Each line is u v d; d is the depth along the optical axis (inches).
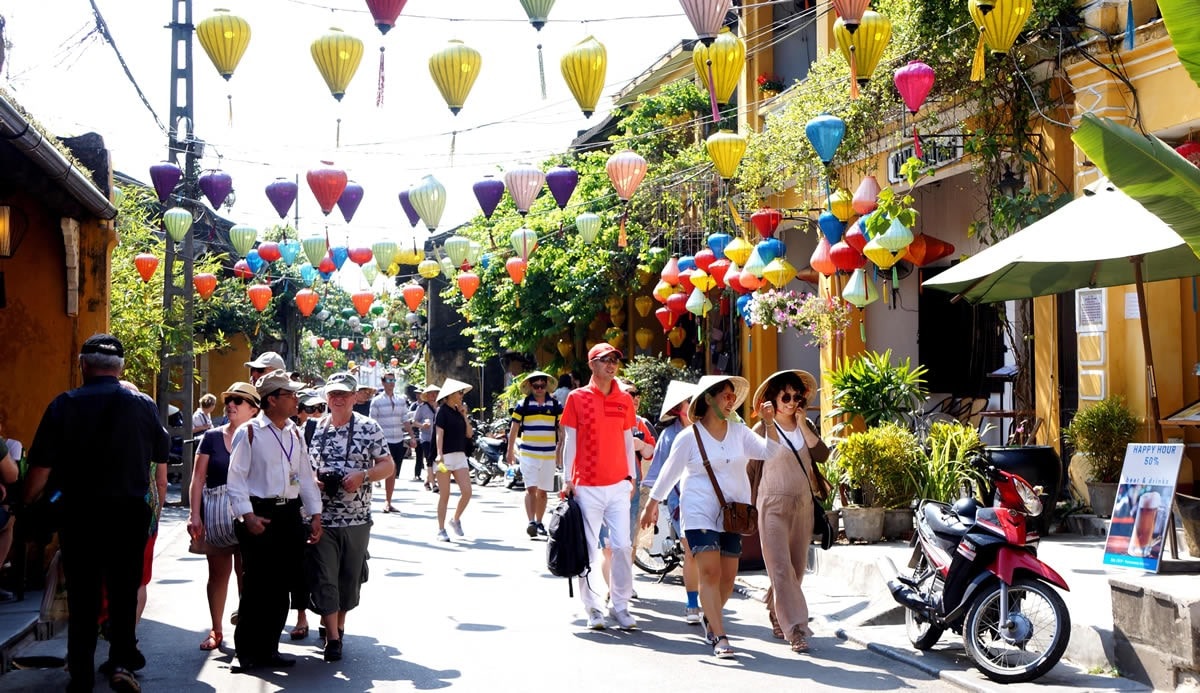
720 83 358.3
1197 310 454.3
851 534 480.4
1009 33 328.8
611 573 369.1
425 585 448.1
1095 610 310.8
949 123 567.2
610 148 1051.3
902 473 483.8
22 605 382.6
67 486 275.7
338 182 518.9
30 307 460.1
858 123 581.0
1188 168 256.5
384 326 1854.1
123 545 278.1
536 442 586.6
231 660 321.4
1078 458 477.1
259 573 310.8
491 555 531.2
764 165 687.7
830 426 713.0
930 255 527.2
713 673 301.9
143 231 837.2
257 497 310.2
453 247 698.8
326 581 314.0
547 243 1019.9
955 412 689.6
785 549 333.7
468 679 296.0
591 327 1130.0
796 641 329.4
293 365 1627.7
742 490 329.7
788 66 824.9
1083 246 340.8
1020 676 277.9
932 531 317.1
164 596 431.5
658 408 837.2
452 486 965.2
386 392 759.7
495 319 1134.4
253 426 311.6
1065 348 499.8
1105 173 263.9
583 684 289.7
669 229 876.0
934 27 508.4
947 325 706.8
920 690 282.8
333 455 324.8
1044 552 416.5
